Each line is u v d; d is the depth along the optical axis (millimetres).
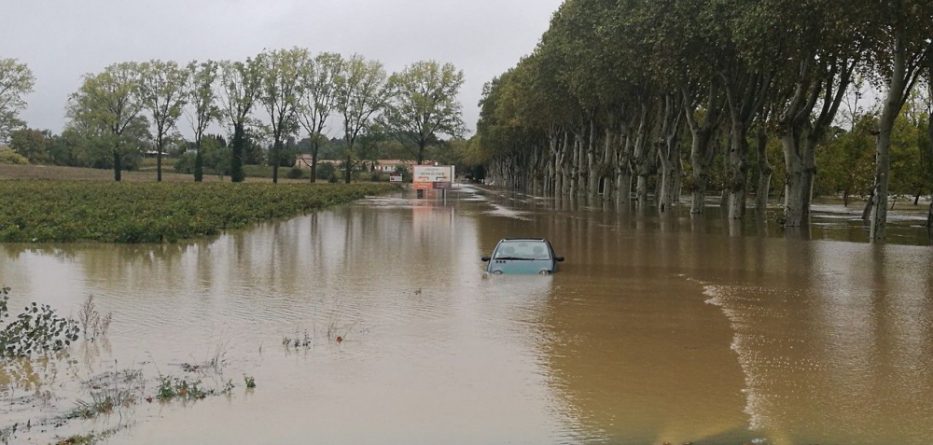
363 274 18734
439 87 105875
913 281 17781
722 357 10383
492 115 103562
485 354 10492
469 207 56156
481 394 8742
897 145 50250
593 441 7301
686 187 43906
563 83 58719
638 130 56156
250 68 99875
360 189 80125
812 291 16172
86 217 32438
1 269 19656
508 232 32344
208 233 30422
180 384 9102
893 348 10930
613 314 13352
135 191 54062
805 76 32969
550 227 35469
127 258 22266
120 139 92812
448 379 9312
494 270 18484
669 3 35594
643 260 21812
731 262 21438
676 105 48875
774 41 30828
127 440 7340
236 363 10109
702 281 17562
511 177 133250
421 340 11336
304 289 16312
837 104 36375
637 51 38531
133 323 12703
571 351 10672
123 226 27156
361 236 30297
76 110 96562
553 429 7621
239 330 12125
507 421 7859
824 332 11992
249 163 140000
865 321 12898
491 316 13133
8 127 83250
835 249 25312
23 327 11188
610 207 57750
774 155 65438
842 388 8969
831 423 7770
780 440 7305
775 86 41000
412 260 21797
